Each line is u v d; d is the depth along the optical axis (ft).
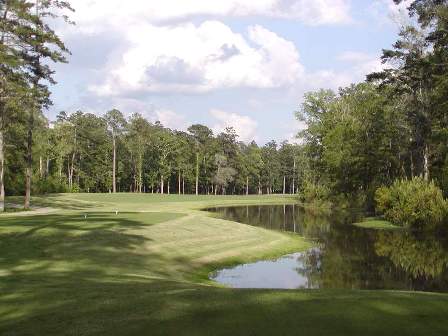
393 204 141.38
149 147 372.17
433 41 128.67
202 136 412.16
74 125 348.38
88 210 155.63
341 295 36.45
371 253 90.74
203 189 423.64
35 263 58.44
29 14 122.62
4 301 35.94
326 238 111.65
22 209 148.25
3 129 137.80
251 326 28.66
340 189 212.43
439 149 147.84
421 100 161.48
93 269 58.08
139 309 32.71
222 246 87.40
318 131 259.39
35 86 136.56
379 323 29.19
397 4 131.64
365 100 211.20
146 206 194.70
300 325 28.78
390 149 188.14
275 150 494.59
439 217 121.08
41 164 281.33
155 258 70.54
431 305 33.17
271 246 93.71
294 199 303.89
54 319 31.19
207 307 32.76
